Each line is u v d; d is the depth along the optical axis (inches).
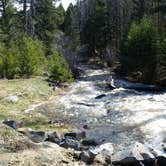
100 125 802.8
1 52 1541.6
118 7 2496.3
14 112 883.4
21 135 555.2
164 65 1424.7
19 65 1437.0
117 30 2415.1
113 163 501.7
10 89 1115.3
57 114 916.0
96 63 2257.6
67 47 2092.8
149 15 2151.8
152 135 690.2
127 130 742.5
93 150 559.5
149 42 1502.2
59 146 549.0
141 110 906.7
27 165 442.0
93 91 1250.0
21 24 2074.3
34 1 2080.5
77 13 3122.5
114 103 1022.4
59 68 1384.1
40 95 1114.7
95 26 2576.3
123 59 1679.4
